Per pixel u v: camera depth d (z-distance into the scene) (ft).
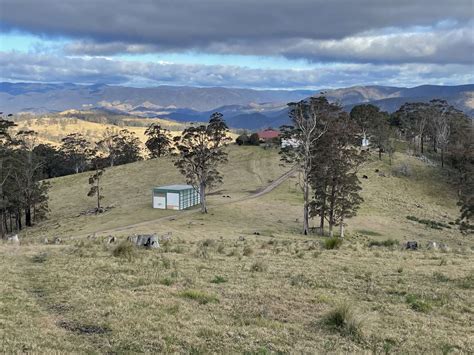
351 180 200.95
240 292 51.21
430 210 290.56
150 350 33.91
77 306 44.19
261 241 130.00
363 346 36.63
